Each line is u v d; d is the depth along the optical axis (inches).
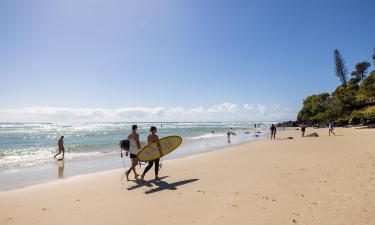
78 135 1978.3
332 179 340.2
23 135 2060.8
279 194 287.6
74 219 247.1
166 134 1937.7
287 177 366.6
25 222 245.0
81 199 313.0
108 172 494.6
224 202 271.4
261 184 335.3
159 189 341.1
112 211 264.5
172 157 692.7
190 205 269.1
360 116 2180.1
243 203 264.5
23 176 482.6
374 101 2496.3
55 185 395.2
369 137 1049.5
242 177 382.9
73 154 828.0
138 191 337.4
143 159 387.2
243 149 789.9
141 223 229.1
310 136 1295.5
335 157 529.7
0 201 315.6
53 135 2039.9
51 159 712.4
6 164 625.3
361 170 386.0
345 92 3179.1
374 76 3166.8
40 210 278.1
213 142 1206.3
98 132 2480.3
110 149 968.3
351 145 764.0
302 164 465.4
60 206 289.1
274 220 217.2
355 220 207.8
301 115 3427.7
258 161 528.7
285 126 3444.9
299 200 263.7
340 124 2282.2
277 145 876.0
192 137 1596.9
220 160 572.1
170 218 236.7
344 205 241.9
